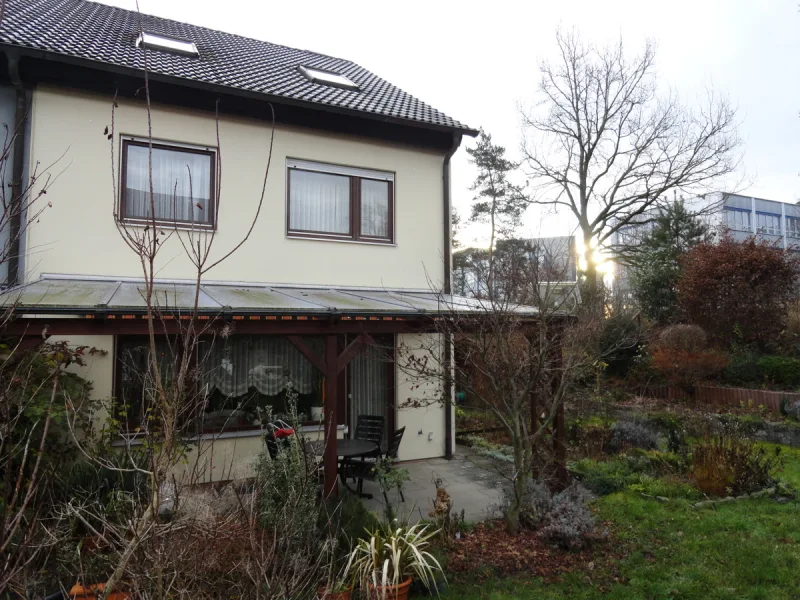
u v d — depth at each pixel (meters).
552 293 8.67
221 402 10.37
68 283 8.69
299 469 5.85
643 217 28.19
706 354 16.34
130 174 9.85
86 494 5.59
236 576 3.92
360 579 5.41
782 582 6.24
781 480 9.75
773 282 16.55
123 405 8.73
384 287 12.06
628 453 11.39
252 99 10.70
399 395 12.03
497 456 12.32
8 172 8.96
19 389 4.04
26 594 2.78
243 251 10.66
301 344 7.56
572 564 6.70
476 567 6.48
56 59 8.96
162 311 6.43
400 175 12.49
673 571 6.50
